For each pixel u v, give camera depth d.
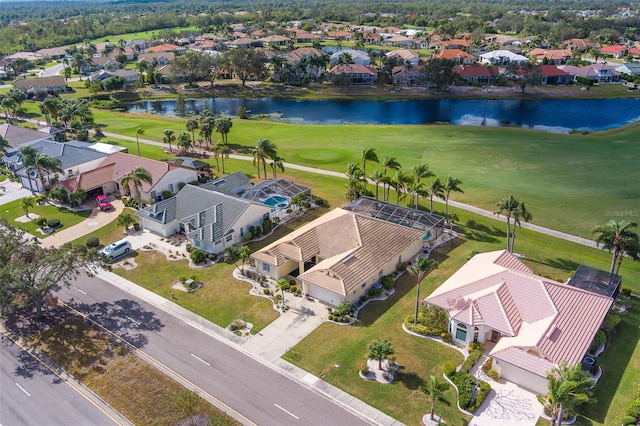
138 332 52.19
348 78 193.88
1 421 41.16
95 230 77.19
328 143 122.31
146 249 70.44
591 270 57.75
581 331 46.19
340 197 87.38
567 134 129.25
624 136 124.69
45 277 51.44
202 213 73.00
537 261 65.88
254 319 54.06
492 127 136.25
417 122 151.25
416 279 61.81
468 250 68.88
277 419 40.56
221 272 64.12
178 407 41.44
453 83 195.00
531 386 43.28
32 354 49.31
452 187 73.69
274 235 73.94
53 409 42.38
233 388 44.09
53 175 92.75
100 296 59.03
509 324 47.38
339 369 46.25
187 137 112.31
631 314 53.91
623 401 41.84
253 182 94.88
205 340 50.72
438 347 49.28
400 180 76.31
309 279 56.91
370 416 40.69
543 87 191.00
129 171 91.06
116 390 44.28
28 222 80.50
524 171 99.25
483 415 40.53
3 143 108.56
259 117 158.75
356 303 56.66
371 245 62.69
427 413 40.81
